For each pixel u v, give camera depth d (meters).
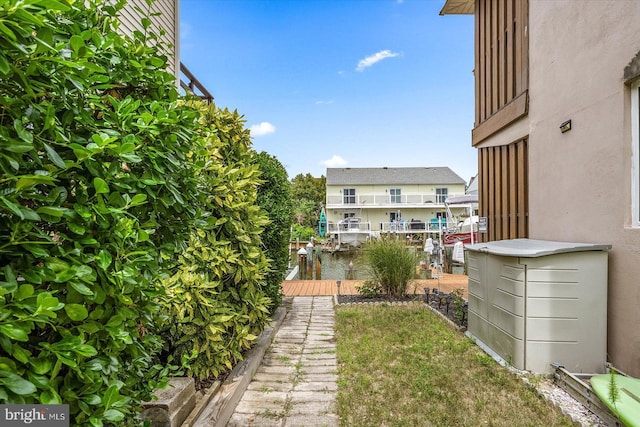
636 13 2.31
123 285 1.03
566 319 2.60
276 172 5.01
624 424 1.75
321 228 25.47
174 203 1.37
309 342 3.68
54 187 0.91
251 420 2.20
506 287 2.85
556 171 3.18
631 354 2.36
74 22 1.08
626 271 2.41
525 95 3.64
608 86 2.56
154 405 1.84
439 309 4.81
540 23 3.42
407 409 2.24
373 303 5.33
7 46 0.72
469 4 5.30
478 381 2.56
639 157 2.38
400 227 22.45
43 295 0.74
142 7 3.82
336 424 2.14
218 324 2.52
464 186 24.95
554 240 3.21
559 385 2.47
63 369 0.96
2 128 0.75
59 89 0.91
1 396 0.68
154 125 1.21
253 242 3.10
